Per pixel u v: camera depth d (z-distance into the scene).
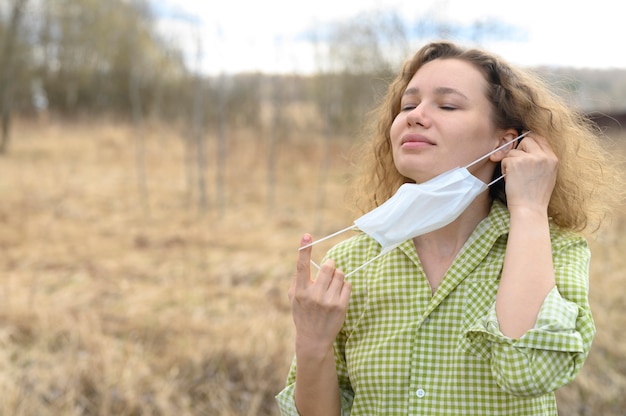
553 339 1.06
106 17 21.84
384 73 10.09
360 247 1.42
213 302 5.12
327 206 10.00
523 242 1.16
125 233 7.66
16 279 5.59
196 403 3.64
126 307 4.96
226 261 6.47
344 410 1.40
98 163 12.61
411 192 1.20
